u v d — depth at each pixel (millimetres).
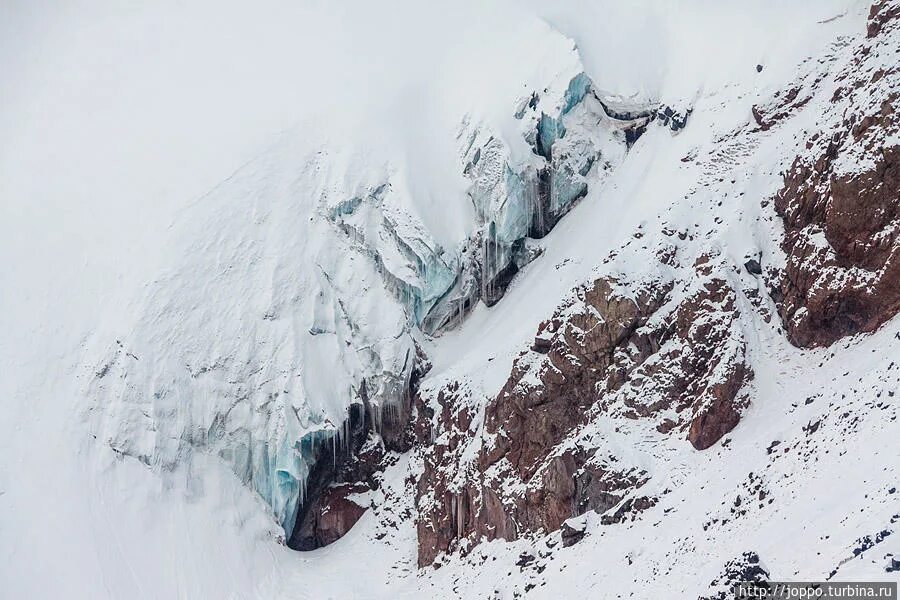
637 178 82250
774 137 75688
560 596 63281
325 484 81500
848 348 64625
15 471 77625
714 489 62500
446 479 75688
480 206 84875
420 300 84250
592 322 72125
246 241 84625
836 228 66812
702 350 68938
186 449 79750
